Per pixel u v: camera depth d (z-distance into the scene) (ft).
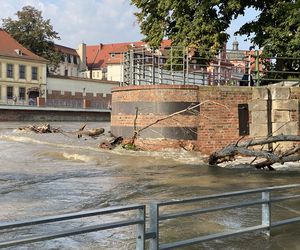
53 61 318.04
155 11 102.42
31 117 217.15
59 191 40.42
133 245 24.70
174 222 29.40
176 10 95.25
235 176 48.65
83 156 61.67
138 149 65.16
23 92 276.62
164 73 81.87
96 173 50.19
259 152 52.70
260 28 89.66
